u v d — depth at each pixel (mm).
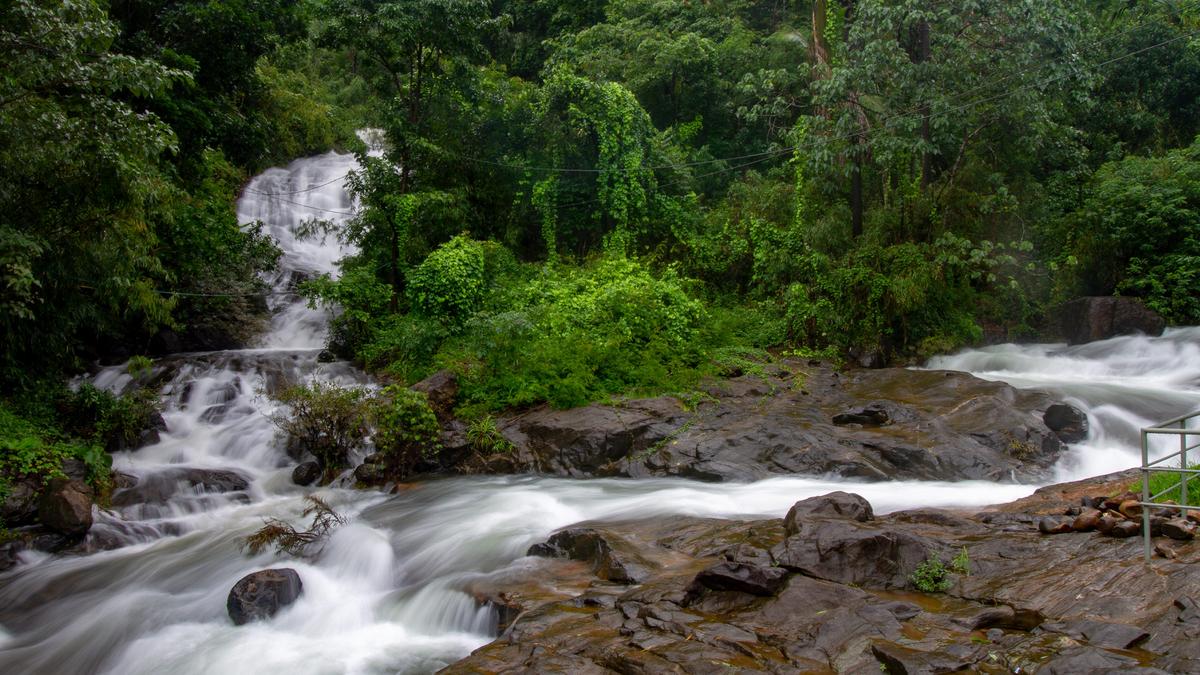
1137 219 21031
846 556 7371
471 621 8156
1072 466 12430
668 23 32500
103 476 13203
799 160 22547
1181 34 26000
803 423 14086
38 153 12055
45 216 12906
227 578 9922
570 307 18438
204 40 20469
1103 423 13781
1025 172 22188
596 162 25141
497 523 10836
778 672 5652
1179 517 7340
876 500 10992
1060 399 14625
